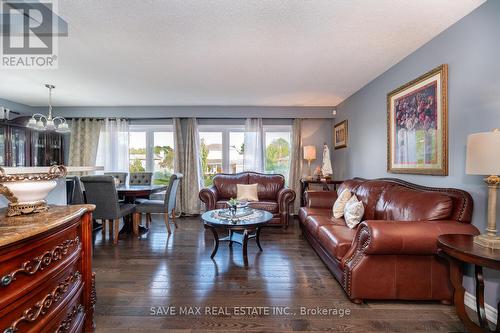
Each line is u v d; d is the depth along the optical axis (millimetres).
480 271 1538
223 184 4801
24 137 4227
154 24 2072
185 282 2289
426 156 2424
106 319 1754
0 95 4184
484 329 1500
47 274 1081
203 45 2459
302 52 2629
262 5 1827
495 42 1749
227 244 3355
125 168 5184
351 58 2787
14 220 1112
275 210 4191
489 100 1796
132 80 3480
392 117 2986
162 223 4531
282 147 5445
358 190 3172
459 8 1879
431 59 2359
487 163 1420
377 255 1895
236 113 5074
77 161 5102
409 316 1791
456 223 1861
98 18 1972
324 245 2473
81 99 4488
